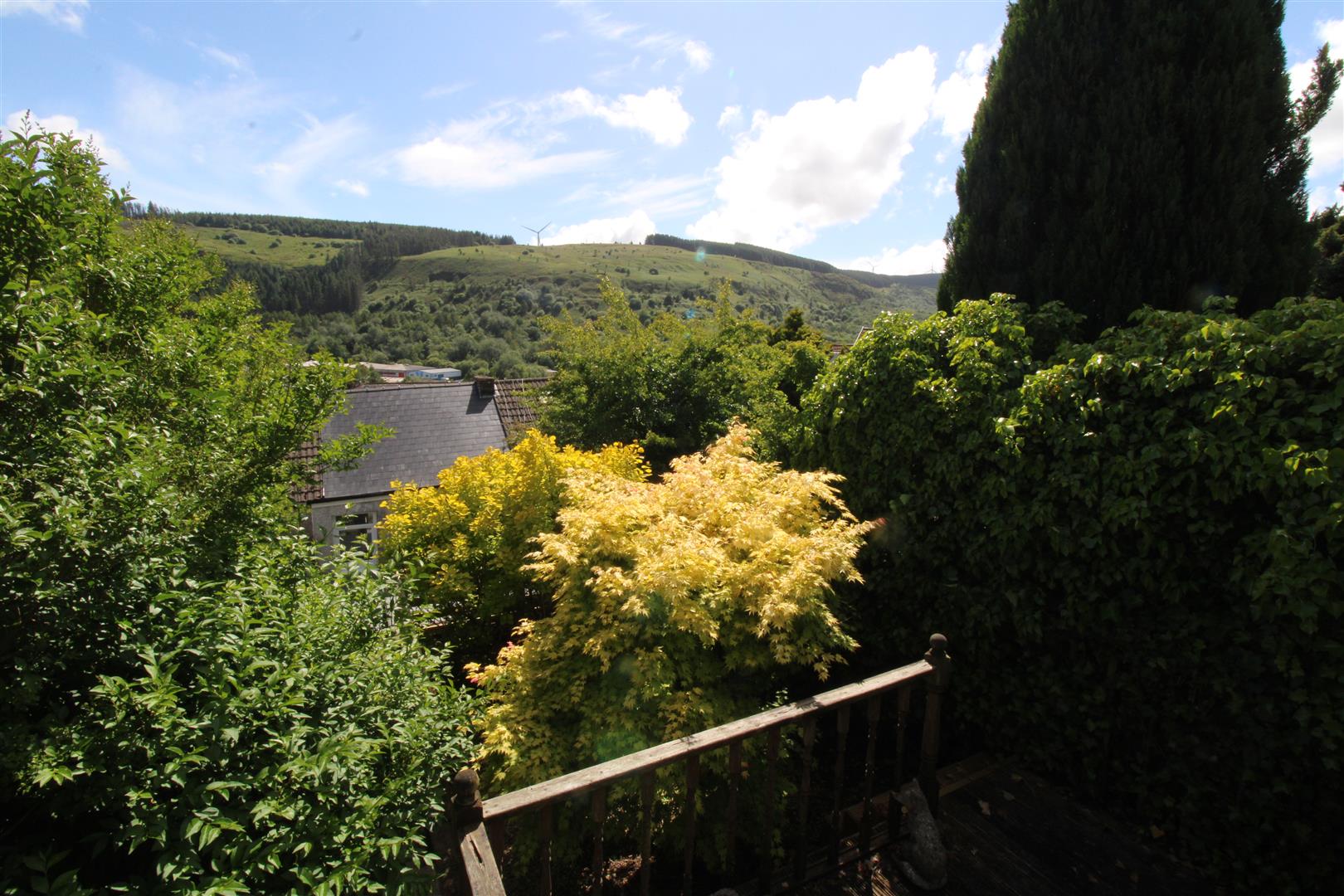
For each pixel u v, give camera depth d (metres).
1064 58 4.50
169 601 2.12
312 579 2.95
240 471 3.04
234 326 4.70
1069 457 3.22
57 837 1.87
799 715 2.57
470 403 19.23
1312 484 2.31
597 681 3.48
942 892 2.76
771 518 3.73
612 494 4.05
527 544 5.50
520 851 3.10
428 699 2.75
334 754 2.04
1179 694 2.96
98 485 1.96
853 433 4.52
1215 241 3.98
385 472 16.50
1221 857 2.82
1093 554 3.14
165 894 1.68
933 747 2.94
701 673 3.32
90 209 3.00
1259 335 2.74
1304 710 2.47
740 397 10.10
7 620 1.74
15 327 1.94
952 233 5.46
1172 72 4.03
